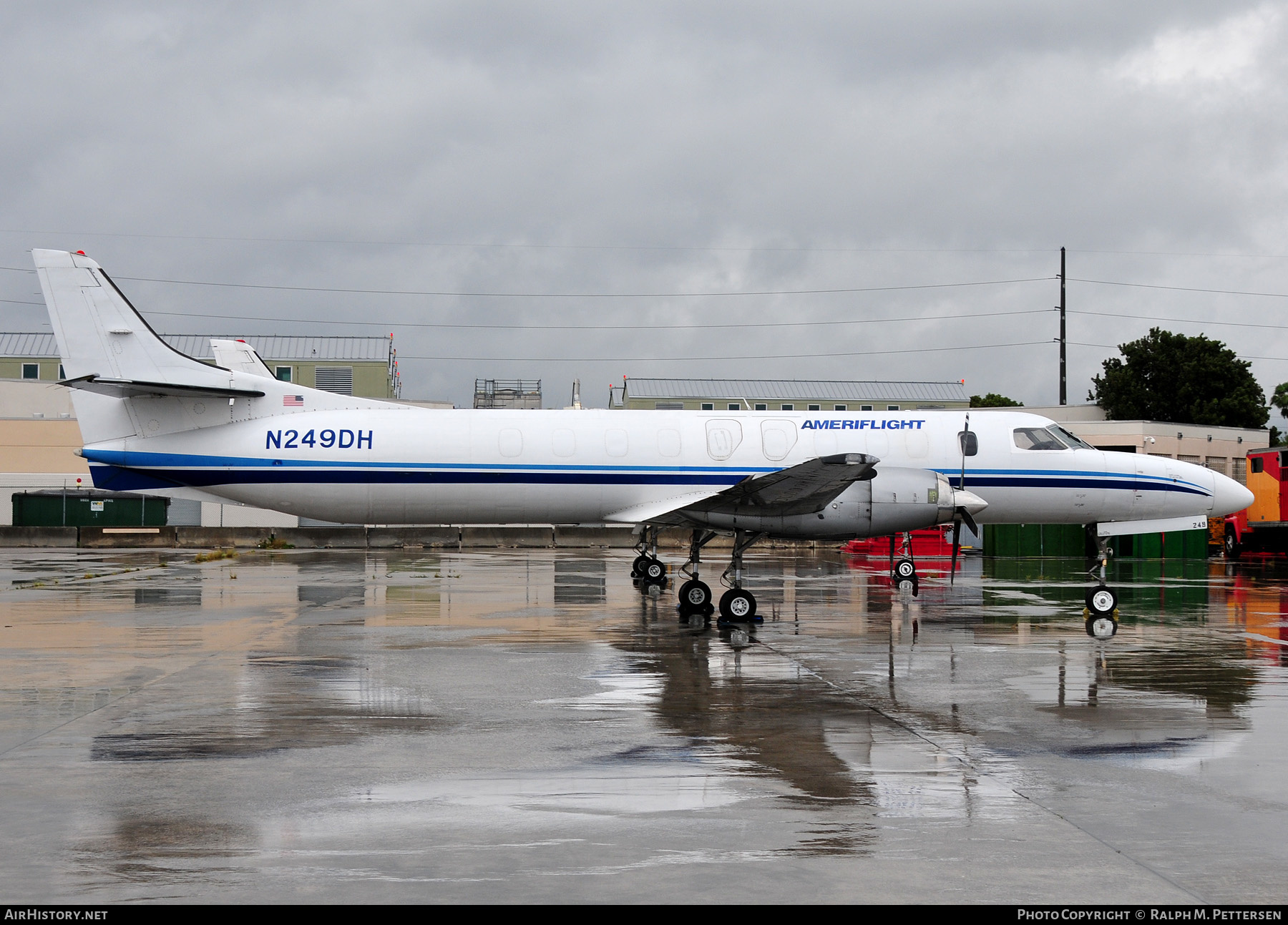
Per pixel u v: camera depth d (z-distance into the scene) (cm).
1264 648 1436
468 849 616
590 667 1250
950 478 2098
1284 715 997
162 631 1551
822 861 600
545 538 4425
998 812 691
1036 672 1230
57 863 590
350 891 553
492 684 1138
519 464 2038
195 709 999
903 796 723
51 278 2028
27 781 750
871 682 1159
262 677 1172
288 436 2030
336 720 957
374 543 4378
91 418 2023
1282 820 677
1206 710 1016
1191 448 4572
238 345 3159
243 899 542
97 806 694
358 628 1602
